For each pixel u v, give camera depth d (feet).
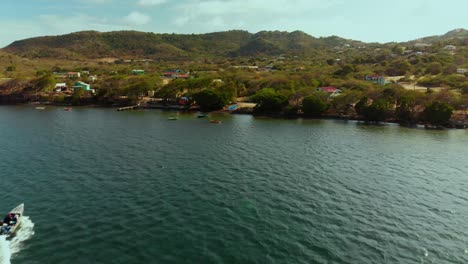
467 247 135.95
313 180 207.10
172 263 121.19
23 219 150.61
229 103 563.07
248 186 194.70
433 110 406.82
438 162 250.78
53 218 152.15
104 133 342.03
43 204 166.20
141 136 330.13
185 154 261.85
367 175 218.59
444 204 175.73
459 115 428.15
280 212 162.20
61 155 252.01
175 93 583.58
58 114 482.28
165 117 469.16
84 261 121.29
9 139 304.71
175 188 189.37
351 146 298.56
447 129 392.27
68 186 189.57
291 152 273.75
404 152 279.69
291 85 594.24
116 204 167.22
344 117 465.06
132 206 165.27
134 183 195.83
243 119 458.91
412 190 194.18
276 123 425.69
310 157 259.19
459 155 271.90
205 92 533.55
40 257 123.34
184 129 374.43
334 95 530.68
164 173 214.48
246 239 137.69
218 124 413.18
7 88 655.35
